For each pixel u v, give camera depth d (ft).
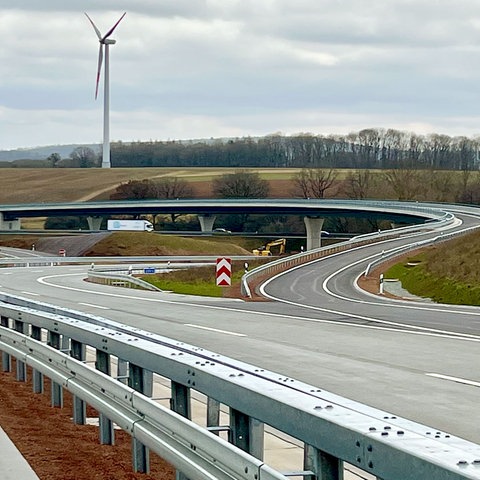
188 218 627.05
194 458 21.21
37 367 38.75
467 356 56.49
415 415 35.63
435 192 561.02
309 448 18.89
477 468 12.80
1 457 28.12
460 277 149.28
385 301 132.26
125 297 129.80
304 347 61.98
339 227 582.35
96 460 28.63
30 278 204.64
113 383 27.71
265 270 208.85
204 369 23.00
